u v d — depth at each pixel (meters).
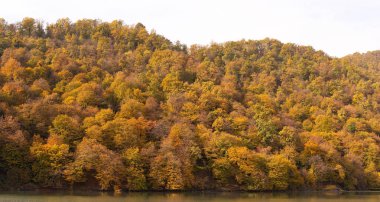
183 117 147.88
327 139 158.38
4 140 110.00
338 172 144.75
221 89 172.88
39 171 110.06
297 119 176.38
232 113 156.12
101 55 193.25
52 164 110.00
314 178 138.75
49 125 123.69
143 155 120.06
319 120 171.25
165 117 144.50
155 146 127.81
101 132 123.38
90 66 177.00
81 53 187.62
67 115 126.75
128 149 120.31
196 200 96.81
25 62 165.75
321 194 125.62
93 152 112.81
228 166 126.06
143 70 189.50
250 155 128.00
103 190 114.31
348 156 151.50
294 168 133.75
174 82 171.75
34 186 109.81
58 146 112.44
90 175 116.69
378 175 151.75
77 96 145.75
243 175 127.12
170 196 105.75
